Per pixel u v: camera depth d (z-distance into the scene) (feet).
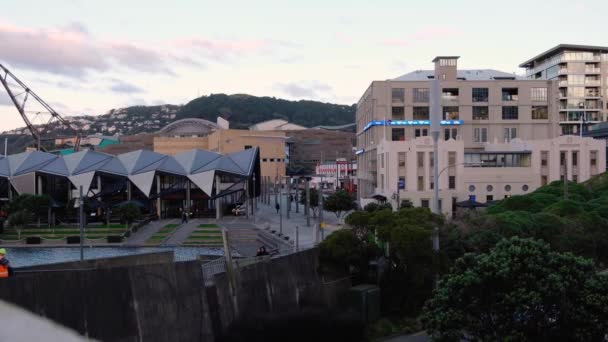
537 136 363.15
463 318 81.61
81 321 71.26
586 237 162.20
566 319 77.77
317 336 107.04
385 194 287.69
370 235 127.03
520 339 76.38
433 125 123.54
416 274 122.62
